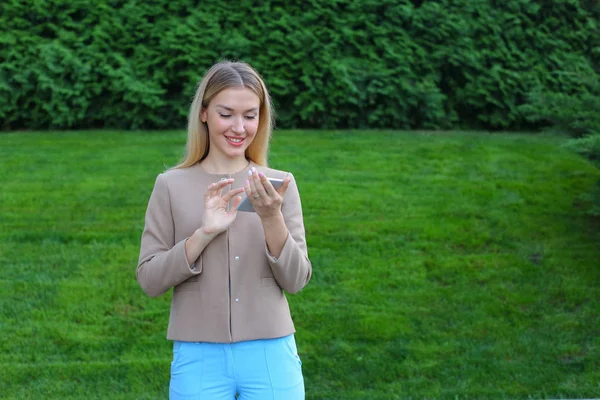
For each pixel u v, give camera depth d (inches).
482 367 178.2
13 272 211.6
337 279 212.5
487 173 282.8
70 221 240.1
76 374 172.2
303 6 349.4
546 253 226.1
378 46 349.1
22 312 194.4
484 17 358.3
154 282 94.3
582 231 238.5
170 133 336.5
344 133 336.5
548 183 272.8
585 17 373.7
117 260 218.4
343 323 193.5
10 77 341.4
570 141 215.9
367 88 341.7
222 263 95.5
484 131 361.1
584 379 173.0
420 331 191.8
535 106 263.0
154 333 189.5
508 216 247.3
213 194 93.2
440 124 360.5
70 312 195.3
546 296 206.1
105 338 186.4
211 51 337.7
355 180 273.7
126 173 277.7
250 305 95.7
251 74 98.8
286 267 94.2
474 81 355.6
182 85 345.7
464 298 204.5
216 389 94.6
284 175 102.3
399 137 331.0
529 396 166.6
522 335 190.9
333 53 347.9
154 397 164.7
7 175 274.8
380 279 212.5
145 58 342.3
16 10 344.5
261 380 94.9
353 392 169.0
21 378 170.2
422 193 263.7
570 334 191.0
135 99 335.0
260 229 97.4
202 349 94.9
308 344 185.9
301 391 98.0
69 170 280.5
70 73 341.7
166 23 344.5
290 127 350.9
